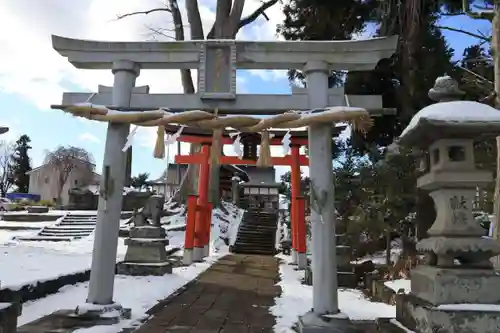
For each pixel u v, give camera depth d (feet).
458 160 16.20
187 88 72.69
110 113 21.03
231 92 21.24
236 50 21.67
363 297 28.66
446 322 14.11
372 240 39.83
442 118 15.26
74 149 165.78
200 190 51.44
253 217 88.89
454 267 15.48
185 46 21.83
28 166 187.21
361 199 35.04
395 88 40.01
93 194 103.96
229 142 40.37
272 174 139.85
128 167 82.07
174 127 39.93
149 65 22.41
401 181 32.42
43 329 18.83
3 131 16.40
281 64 21.86
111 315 20.27
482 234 15.69
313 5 40.32
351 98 21.40
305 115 20.29
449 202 16.16
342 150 44.98
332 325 19.03
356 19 40.24
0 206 115.14
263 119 20.61
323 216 20.31
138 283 33.19
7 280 25.58
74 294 27.55
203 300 27.68
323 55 21.39
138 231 39.47
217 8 69.26
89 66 22.77
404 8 35.27
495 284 14.82
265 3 71.20
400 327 16.66
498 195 26.04
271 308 25.36
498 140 26.45
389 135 42.09
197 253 50.24
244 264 49.29
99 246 21.18
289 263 51.19
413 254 32.32
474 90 38.81
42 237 67.15
